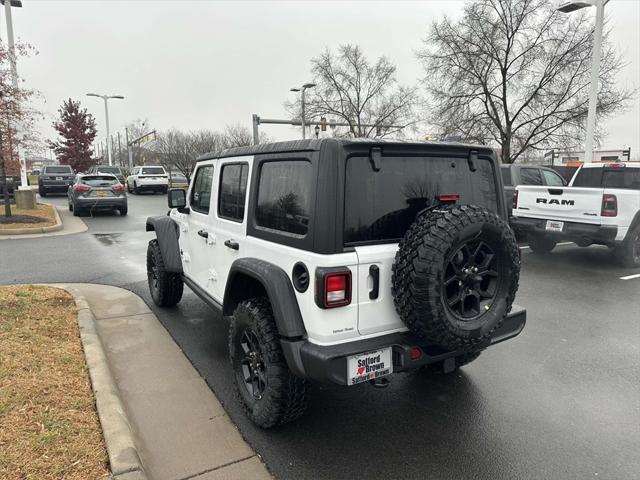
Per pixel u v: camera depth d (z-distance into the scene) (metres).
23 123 13.20
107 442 2.78
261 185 3.35
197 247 4.68
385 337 2.91
